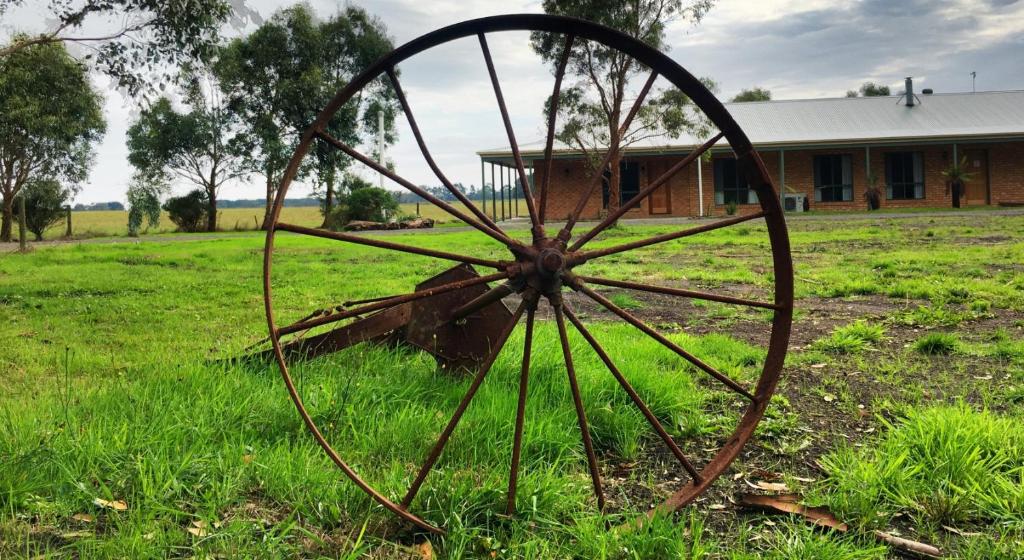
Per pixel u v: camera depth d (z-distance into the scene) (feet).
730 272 36.78
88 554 8.14
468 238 69.97
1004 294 26.71
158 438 10.95
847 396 14.90
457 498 9.37
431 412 12.57
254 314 26.02
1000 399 14.42
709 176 112.37
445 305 14.21
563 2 77.20
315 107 134.10
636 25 76.18
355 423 12.24
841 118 124.06
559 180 112.78
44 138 109.60
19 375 16.80
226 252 60.85
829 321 23.67
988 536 8.87
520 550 8.62
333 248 64.90
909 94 127.54
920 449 11.20
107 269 45.65
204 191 146.72
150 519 8.91
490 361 9.17
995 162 112.98
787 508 9.84
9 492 9.21
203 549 8.27
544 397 13.61
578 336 18.66
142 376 14.89
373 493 8.70
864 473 10.30
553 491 9.72
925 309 23.85
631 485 10.88
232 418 12.14
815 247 51.37
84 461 10.27
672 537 8.73
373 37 142.20
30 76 49.52
